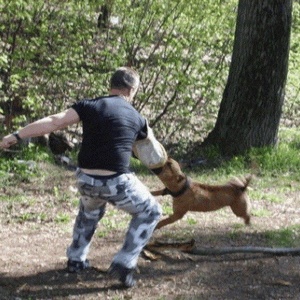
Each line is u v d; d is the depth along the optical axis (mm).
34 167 10977
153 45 13422
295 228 8742
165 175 6816
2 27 11938
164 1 13148
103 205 6566
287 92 16312
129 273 6375
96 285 6516
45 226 8594
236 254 7551
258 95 12781
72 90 12914
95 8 13242
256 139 12898
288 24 12758
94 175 5902
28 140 11617
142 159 6457
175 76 13266
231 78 12992
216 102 14242
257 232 8477
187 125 14180
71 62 12820
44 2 12641
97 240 7965
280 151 12719
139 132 6137
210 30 13383
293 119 17156
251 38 12695
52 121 5801
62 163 11773
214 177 11484
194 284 6688
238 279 6875
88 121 5895
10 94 12180
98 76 12828
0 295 6219
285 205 10078
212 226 8680
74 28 12836
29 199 9695
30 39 12414
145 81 13516
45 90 12695
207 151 12922
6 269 6863
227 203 7289
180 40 13219
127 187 5957
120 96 6141
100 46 13266
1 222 8680
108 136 5871
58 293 6312
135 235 6141
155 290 6469
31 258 7246
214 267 7156
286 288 6703
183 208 7125
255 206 9883
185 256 7375
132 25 13234
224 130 13047
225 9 13516
